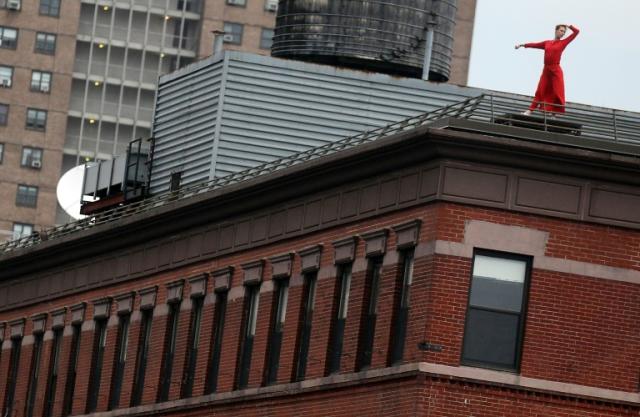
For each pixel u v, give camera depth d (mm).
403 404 52594
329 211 58562
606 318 52688
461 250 52375
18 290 82125
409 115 76562
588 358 52531
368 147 54750
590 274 52719
